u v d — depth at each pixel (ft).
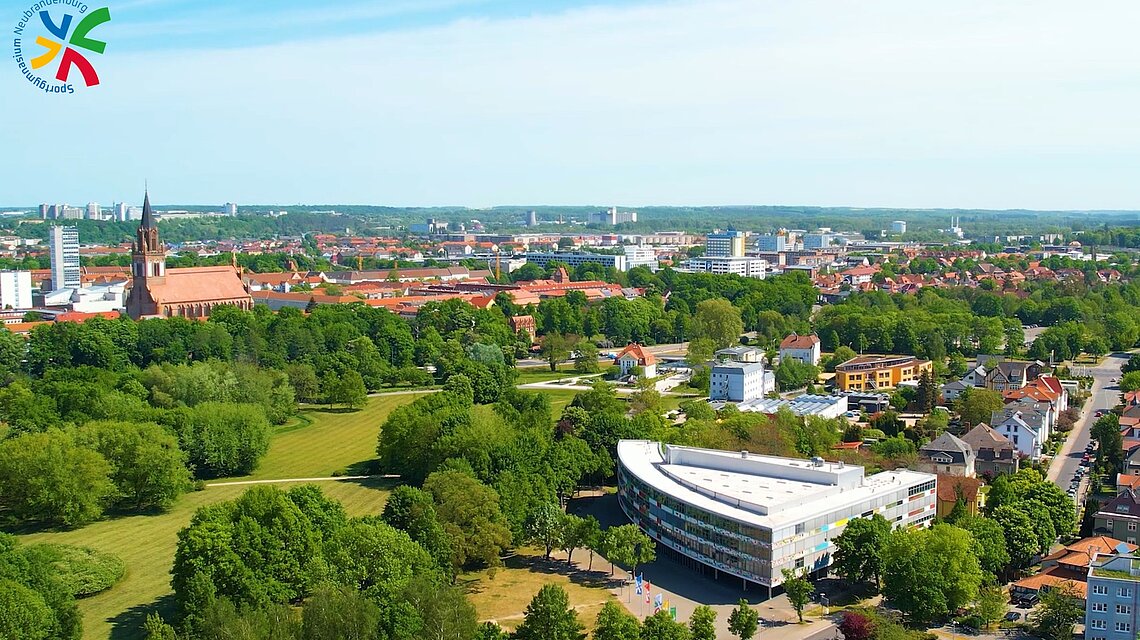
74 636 627.87
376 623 605.73
